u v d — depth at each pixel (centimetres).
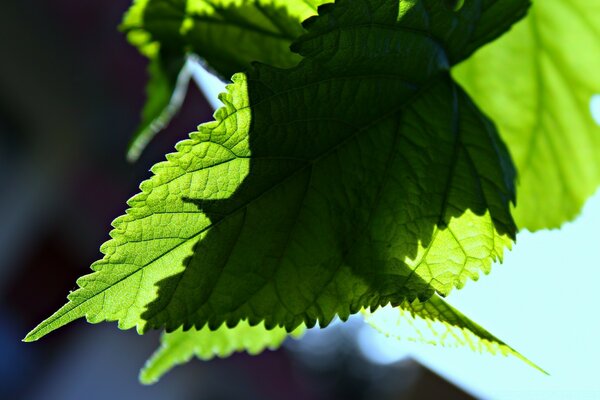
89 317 29
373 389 798
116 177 195
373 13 31
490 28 34
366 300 32
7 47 169
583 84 40
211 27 36
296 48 30
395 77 32
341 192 31
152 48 37
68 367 250
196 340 41
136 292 29
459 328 32
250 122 30
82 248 222
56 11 162
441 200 33
